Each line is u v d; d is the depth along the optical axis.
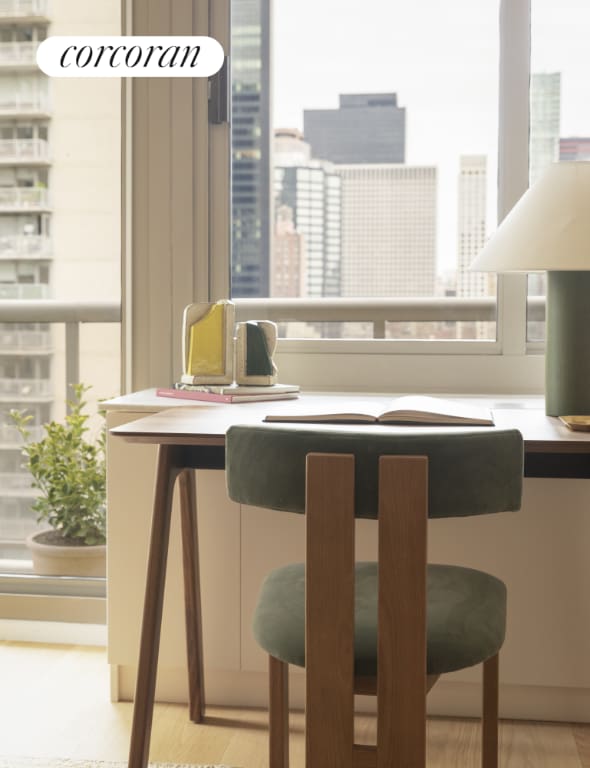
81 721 2.13
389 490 1.29
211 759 1.96
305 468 1.33
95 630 2.62
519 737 2.06
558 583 2.07
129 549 2.18
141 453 2.17
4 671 2.43
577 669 2.08
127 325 2.52
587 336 1.88
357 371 2.46
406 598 1.29
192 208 2.46
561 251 1.78
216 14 2.45
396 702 1.31
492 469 1.32
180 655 2.19
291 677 2.21
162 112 2.45
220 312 2.21
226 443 1.40
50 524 2.75
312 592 1.32
